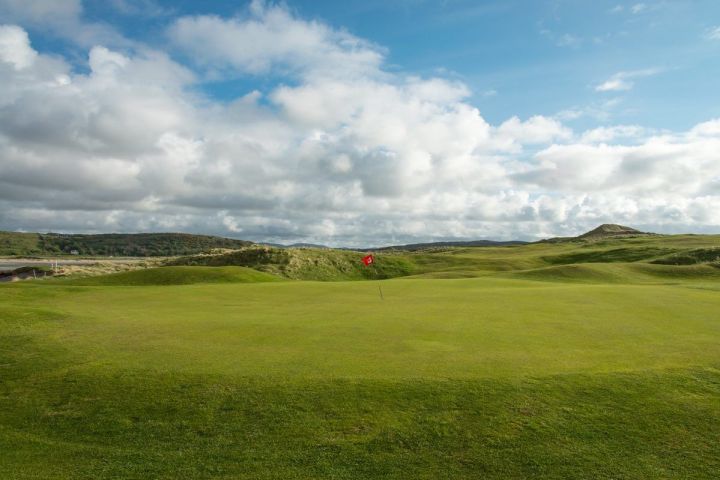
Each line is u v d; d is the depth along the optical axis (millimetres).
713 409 10688
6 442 9445
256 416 10117
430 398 10781
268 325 17812
